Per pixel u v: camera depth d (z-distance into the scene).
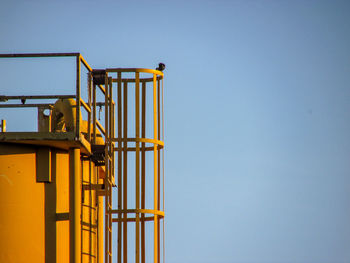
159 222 68.38
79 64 62.03
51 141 60.59
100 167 78.69
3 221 59.88
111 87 68.31
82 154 67.38
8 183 60.50
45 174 62.09
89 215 67.88
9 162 60.75
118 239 65.25
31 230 60.97
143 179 68.38
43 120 64.56
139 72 68.06
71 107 65.44
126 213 65.75
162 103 70.44
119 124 67.44
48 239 61.75
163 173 69.12
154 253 66.31
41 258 61.25
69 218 62.19
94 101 69.62
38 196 61.81
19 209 60.59
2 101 64.88
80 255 63.25
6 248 59.59
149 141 67.62
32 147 62.09
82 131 72.31
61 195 63.25
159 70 70.38
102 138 76.31
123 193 66.44
